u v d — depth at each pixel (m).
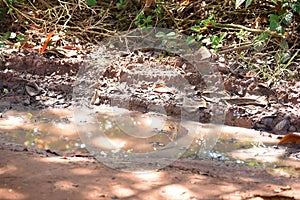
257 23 4.76
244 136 3.40
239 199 2.38
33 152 2.93
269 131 3.53
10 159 2.78
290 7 4.66
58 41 4.80
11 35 4.61
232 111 3.68
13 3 5.13
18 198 2.32
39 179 2.52
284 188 2.54
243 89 4.02
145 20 4.79
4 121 3.50
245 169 2.82
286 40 4.59
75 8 4.97
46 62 4.24
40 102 3.89
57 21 4.93
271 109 3.73
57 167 2.70
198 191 2.46
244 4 4.95
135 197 2.38
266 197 2.44
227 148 3.17
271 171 2.81
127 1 5.12
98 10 5.27
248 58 4.46
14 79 4.07
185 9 5.06
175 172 2.72
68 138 3.23
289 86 4.03
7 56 4.29
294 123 3.53
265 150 3.15
